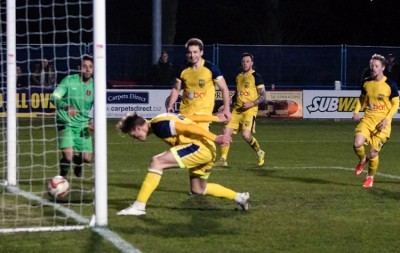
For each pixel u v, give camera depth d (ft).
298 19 233.55
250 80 79.71
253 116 79.51
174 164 48.93
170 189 61.41
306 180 68.03
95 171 45.52
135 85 144.97
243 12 233.96
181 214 50.06
